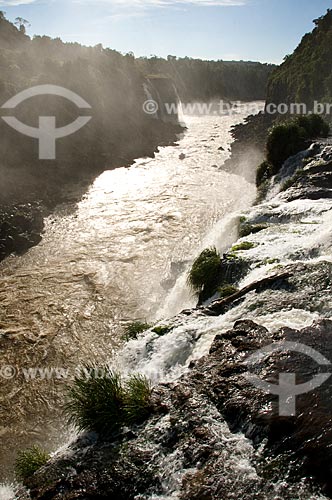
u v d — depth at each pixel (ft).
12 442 46.85
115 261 86.53
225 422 28.43
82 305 71.31
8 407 51.29
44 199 119.34
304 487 23.40
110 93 219.82
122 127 204.33
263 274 45.29
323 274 41.93
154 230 101.35
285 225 59.82
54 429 48.52
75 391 36.78
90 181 143.23
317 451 24.56
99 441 31.24
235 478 24.67
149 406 31.81
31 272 83.15
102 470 28.25
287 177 90.22
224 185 135.74
